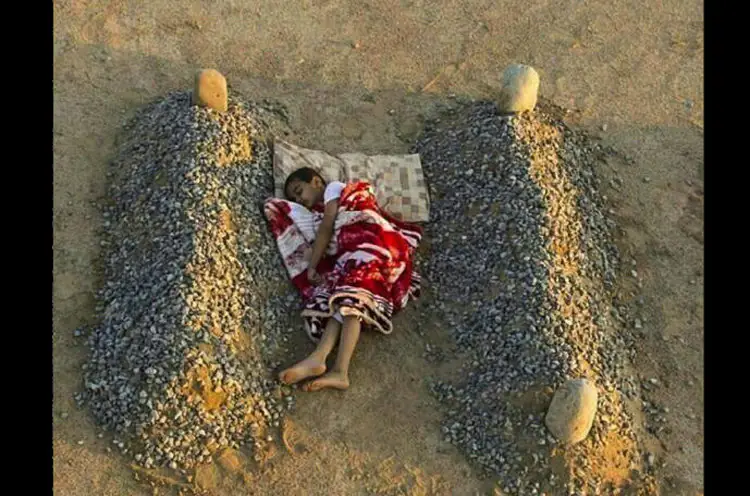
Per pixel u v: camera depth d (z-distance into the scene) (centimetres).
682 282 599
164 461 477
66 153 606
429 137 658
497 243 568
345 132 655
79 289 543
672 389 548
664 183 654
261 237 563
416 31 736
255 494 474
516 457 493
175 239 539
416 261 584
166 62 680
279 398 509
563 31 753
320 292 541
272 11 732
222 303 520
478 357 532
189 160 571
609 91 710
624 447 508
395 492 482
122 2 712
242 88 669
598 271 584
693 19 777
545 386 503
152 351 497
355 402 516
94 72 660
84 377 504
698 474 511
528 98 629
